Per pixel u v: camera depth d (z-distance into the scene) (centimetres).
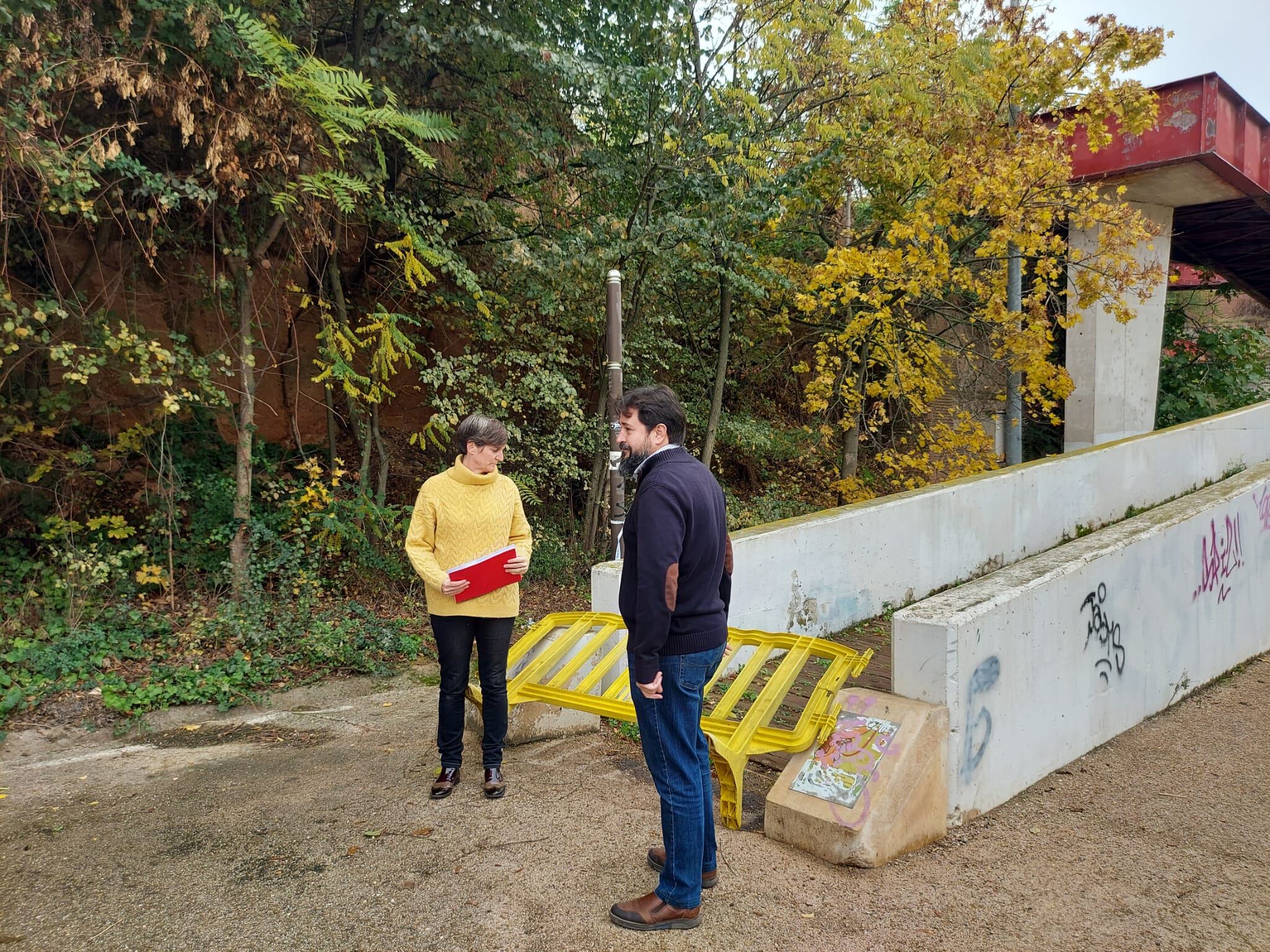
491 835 313
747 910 263
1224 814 358
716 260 894
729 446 1104
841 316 1060
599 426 825
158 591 602
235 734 443
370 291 787
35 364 572
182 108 475
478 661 348
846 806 297
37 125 448
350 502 659
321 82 497
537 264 702
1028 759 374
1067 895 283
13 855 297
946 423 1112
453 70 703
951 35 903
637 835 313
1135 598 458
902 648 333
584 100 766
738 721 365
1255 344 1541
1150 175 1052
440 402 692
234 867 288
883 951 245
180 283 642
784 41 825
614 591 452
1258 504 620
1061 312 1140
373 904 263
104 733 435
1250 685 554
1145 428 1193
